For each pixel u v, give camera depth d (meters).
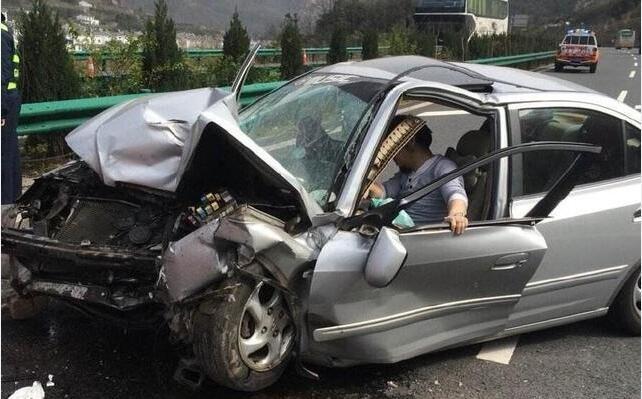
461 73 4.08
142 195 3.47
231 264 2.97
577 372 3.98
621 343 4.39
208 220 3.16
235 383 3.11
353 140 3.38
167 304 3.06
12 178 5.33
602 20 114.12
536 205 3.68
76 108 6.73
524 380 3.83
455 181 3.65
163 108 3.68
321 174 3.41
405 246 3.22
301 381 3.57
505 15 38.41
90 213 3.51
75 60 9.49
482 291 3.57
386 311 3.29
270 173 3.09
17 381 3.36
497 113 3.80
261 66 15.21
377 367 3.80
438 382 3.72
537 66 37.91
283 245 3.00
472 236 3.43
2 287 4.05
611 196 4.07
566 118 4.08
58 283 3.39
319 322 3.17
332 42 20.25
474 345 4.21
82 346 3.72
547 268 3.88
